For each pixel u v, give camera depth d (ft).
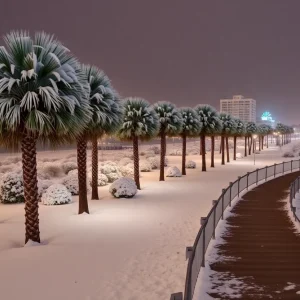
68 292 27.45
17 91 39.73
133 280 29.91
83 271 32.04
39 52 40.91
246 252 35.50
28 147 41.83
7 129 40.16
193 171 138.31
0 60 39.96
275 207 61.82
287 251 35.94
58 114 40.47
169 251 38.37
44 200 68.95
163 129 108.37
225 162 181.27
